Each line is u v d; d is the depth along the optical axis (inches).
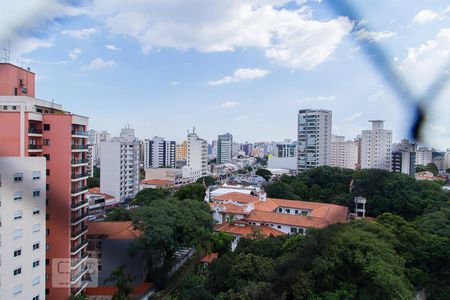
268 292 1214.3
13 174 1291.8
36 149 1504.7
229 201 2920.8
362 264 1328.7
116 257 1881.2
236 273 1380.4
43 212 1421.0
